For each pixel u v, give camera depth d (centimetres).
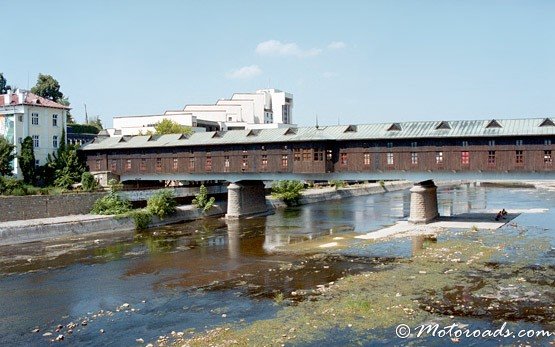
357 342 2194
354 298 2802
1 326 2609
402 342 2186
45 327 2577
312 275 3416
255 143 6662
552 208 7400
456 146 5575
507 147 5312
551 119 5141
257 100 14425
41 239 5084
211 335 2330
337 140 6169
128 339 2353
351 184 12031
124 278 3541
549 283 3027
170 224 6319
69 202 5897
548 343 2139
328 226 6003
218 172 7044
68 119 11919
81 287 3325
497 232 4991
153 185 8250
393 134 5891
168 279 3469
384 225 5950
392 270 3453
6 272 3762
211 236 5347
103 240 5106
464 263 3588
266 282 3278
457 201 8944
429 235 4891
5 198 5303
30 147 6869
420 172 5781
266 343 2206
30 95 7444
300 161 6341
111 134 11300
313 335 2284
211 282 3341
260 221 6562
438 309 2594
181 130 9756
